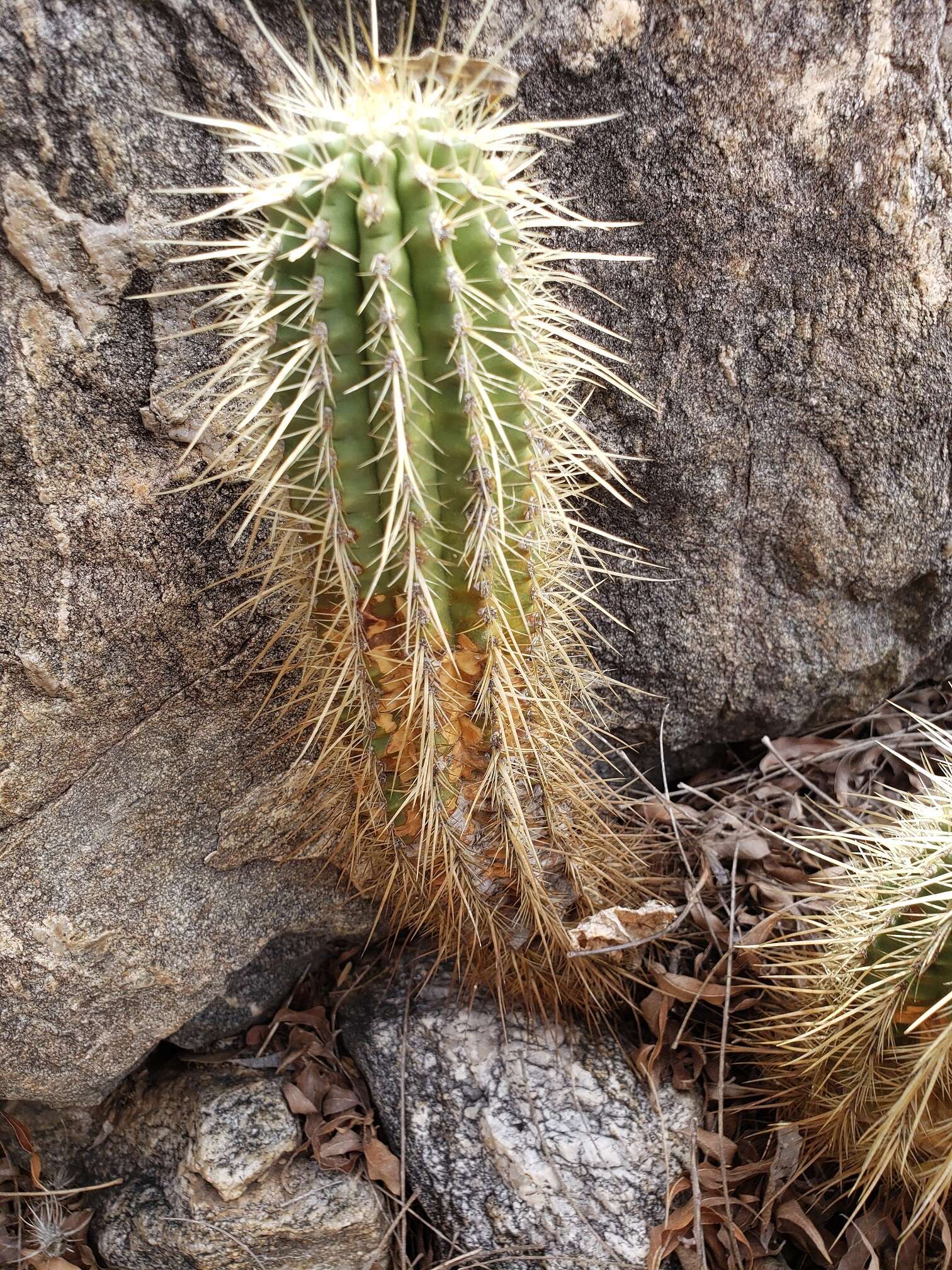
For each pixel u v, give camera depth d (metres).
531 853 0.34
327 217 0.24
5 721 0.34
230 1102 0.39
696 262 0.39
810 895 0.40
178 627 0.36
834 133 0.38
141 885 0.37
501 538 0.29
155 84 0.32
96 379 0.33
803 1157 0.37
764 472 0.42
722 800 0.48
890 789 0.48
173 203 0.33
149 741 0.37
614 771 0.48
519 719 0.32
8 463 0.33
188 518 0.35
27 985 0.35
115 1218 0.38
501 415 0.27
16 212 0.32
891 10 0.37
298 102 0.27
